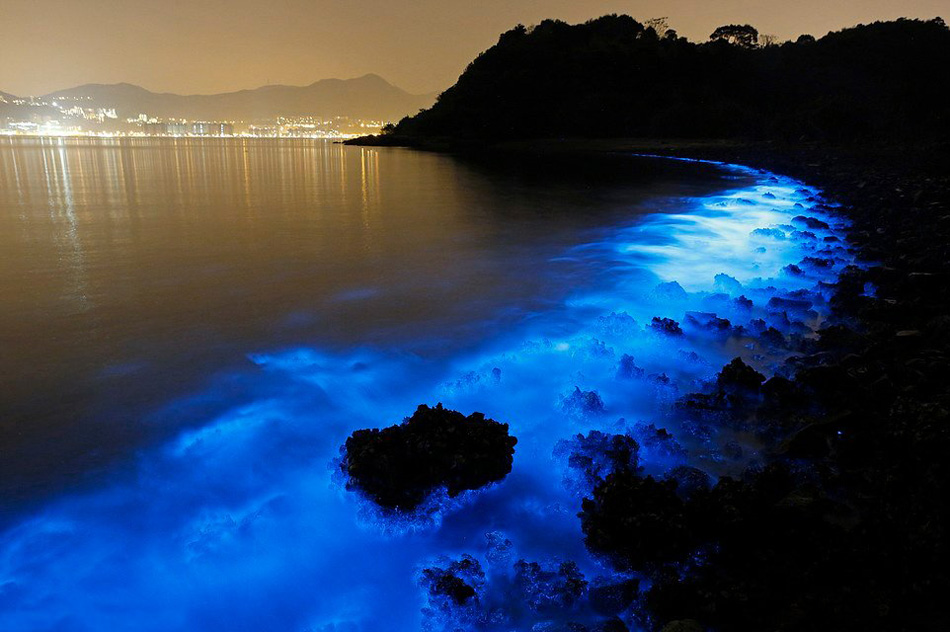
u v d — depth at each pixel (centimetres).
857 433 496
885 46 9256
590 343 696
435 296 915
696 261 1204
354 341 712
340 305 854
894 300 876
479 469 439
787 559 370
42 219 1667
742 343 750
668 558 374
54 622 318
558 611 345
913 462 449
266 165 4656
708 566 371
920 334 690
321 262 1141
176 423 509
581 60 9444
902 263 1064
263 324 765
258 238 1395
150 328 739
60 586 337
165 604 336
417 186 2856
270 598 348
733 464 492
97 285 940
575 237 1462
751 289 970
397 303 871
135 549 367
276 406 548
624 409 578
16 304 829
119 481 427
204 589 347
